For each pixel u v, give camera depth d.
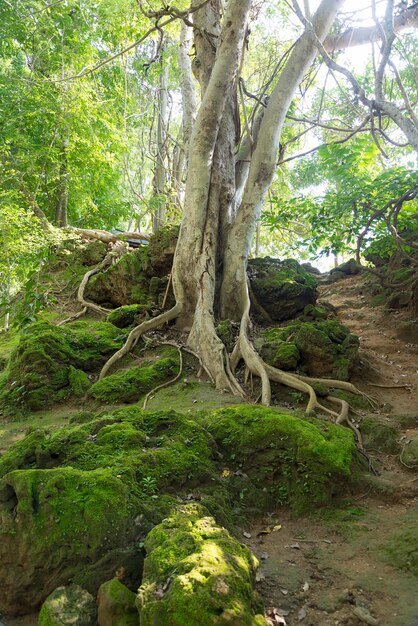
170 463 4.96
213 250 9.93
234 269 10.05
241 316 9.90
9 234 12.16
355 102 8.26
